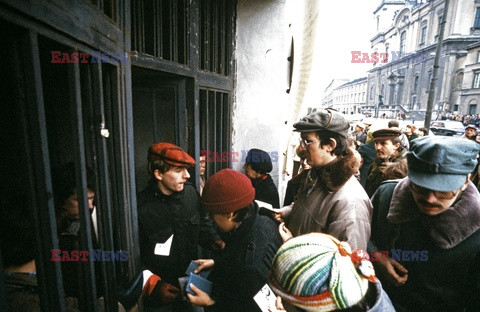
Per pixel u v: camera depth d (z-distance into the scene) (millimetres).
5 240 834
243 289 1033
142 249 1631
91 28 890
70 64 779
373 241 1468
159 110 2107
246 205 1076
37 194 651
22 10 537
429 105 13055
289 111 4242
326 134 1317
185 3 1933
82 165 834
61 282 708
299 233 1464
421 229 1196
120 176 1241
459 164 1003
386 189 1459
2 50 667
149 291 1473
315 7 4105
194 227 1811
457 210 1075
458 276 1109
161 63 1657
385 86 59750
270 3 3090
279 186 3734
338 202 1275
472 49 36625
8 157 1179
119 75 1188
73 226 1188
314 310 638
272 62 3262
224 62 2838
